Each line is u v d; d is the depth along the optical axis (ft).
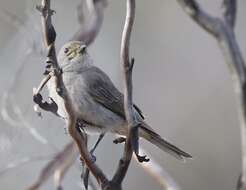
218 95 56.59
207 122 55.88
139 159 19.94
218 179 53.93
